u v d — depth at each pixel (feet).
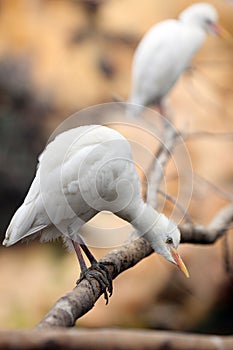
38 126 40.11
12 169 39.60
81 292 13.88
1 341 7.36
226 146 36.70
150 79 34.40
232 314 34.65
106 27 40.73
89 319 33.60
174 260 16.60
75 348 7.47
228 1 42.06
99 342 7.50
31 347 7.39
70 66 40.11
